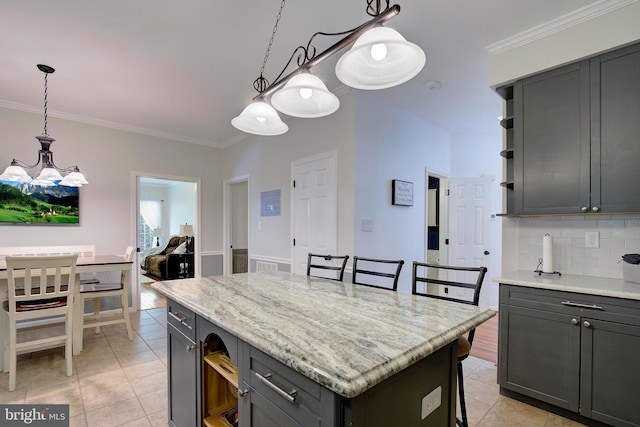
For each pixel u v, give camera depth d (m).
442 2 1.99
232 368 1.35
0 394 2.20
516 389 2.12
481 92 3.35
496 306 4.44
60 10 2.04
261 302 1.45
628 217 2.12
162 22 2.18
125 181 4.39
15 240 3.62
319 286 1.82
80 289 3.08
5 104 3.54
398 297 1.55
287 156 4.05
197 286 1.81
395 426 0.92
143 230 9.08
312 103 1.65
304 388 0.86
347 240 3.24
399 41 1.10
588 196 2.03
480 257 4.45
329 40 2.39
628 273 1.96
